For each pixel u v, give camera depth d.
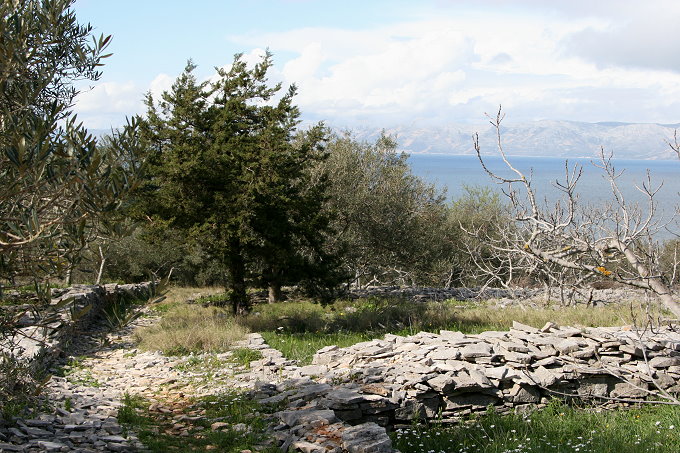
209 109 19.55
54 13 5.47
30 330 10.10
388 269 31.44
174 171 17.11
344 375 10.08
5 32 5.08
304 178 20.73
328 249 26.50
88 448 6.60
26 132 4.78
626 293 23.08
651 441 7.98
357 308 21.41
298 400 8.79
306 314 19.53
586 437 8.30
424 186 32.19
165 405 9.31
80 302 15.96
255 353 13.10
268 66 19.92
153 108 18.48
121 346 14.46
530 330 12.40
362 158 30.05
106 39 6.00
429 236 31.38
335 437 7.05
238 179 17.97
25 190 4.80
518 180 6.49
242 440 7.38
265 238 19.08
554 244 8.94
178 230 18.83
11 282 5.33
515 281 28.55
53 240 5.31
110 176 4.90
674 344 10.88
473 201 40.00
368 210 28.14
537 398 9.76
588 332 11.73
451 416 9.27
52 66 5.69
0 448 5.95
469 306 21.53
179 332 14.96
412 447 8.03
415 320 17.41
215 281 32.28
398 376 9.57
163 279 5.71
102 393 9.91
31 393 6.46
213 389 10.35
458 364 10.05
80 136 4.96
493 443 7.90
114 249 27.25
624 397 10.14
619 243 6.13
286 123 19.41
